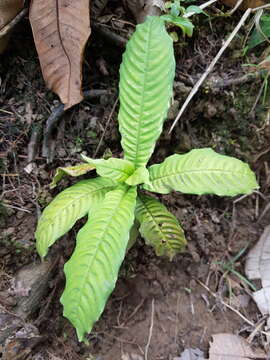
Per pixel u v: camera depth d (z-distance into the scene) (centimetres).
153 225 32
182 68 38
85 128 36
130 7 36
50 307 37
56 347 36
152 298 40
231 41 39
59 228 29
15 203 34
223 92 38
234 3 38
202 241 42
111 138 37
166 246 32
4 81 35
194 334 39
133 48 29
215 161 29
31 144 35
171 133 39
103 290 25
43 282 35
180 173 29
